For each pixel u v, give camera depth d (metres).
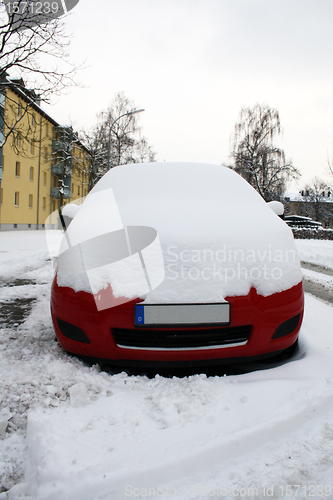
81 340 1.83
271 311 1.81
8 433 1.44
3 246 11.42
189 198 2.56
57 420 1.47
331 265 7.43
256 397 1.59
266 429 1.38
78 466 1.19
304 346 2.21
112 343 1.77
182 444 1.30
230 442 1.31
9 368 1.95
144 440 1.34
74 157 31.88
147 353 1.75
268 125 31.89
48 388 1.71
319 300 3.83
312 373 1.79
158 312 1.71
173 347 1.76
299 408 1.49
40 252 9.16
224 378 1.79
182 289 1.74
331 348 2.11
